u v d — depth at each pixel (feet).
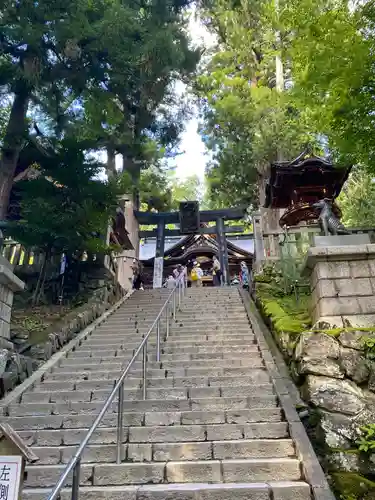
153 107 57.26
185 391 18.33
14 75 35.24
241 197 69.56
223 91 59.82
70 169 34.30
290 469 13.07
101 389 19.53
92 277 38.83
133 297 41.98
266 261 33.76
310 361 16.52
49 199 33.60
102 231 36.86
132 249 58.75
